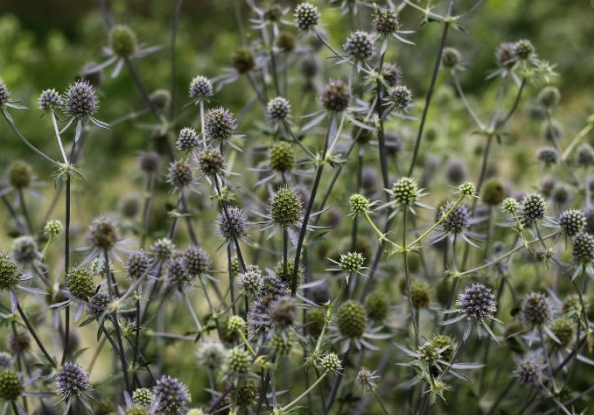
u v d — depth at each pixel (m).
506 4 1.49
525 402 0.84
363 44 0.82
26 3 2.17
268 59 0.95
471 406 0.93
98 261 0.77
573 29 1.55
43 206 1.27
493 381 0.90
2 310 0.89
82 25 1.76
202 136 0.81
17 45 1.66
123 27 0.97
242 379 0.74
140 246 0.92
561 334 0.83
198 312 1.01
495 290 0.91
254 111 1.17
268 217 0.78
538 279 0.92
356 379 0.82
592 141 1.17
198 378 0.97
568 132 1.19
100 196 1.19
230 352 0.73
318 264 0.97
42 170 1.34
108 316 0.77
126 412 0.73
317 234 0.84
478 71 1.51
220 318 0.81
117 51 0.96
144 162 0.96
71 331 0.89
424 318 0.93
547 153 0.95
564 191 0.94
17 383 0.77
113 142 1.39
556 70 1.49
